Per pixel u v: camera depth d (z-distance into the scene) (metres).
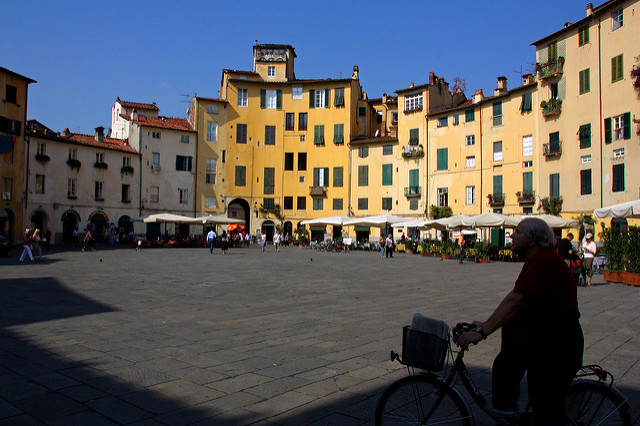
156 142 52.50
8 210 39.97
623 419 3.37
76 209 46.31
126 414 4.49
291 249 45.88
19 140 41.00
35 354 6.57
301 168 56.81
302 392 5.18
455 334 3.69
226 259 28.16
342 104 55.78
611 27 33.88
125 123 55.41
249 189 56.47
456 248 34.94
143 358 6.46
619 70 33.12
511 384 3.47
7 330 8.09
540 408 3.24
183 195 53.91
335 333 8.18
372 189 53.59
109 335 7.84
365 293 13.66
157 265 22.59
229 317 9.62
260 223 56.41
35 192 42.81
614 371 5.97
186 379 5.57
